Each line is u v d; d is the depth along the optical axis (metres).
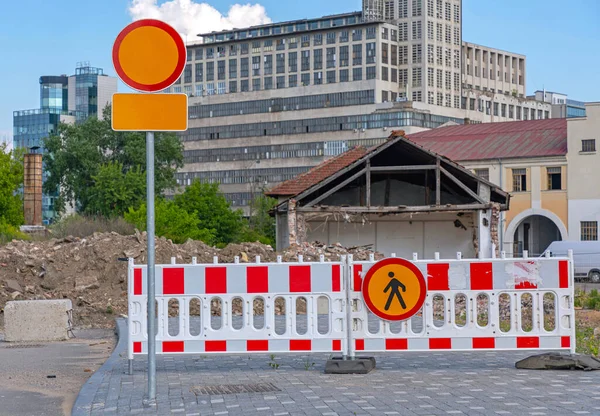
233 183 151.00
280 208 38.94
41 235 45.69
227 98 152.88
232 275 11.70
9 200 73.06
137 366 12.80
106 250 24.92
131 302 11.79
